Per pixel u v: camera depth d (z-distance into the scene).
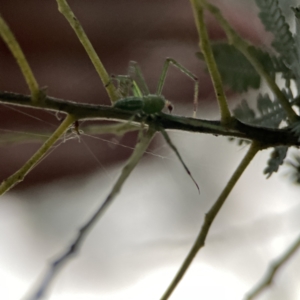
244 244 0.42
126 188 0.48
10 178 0.27
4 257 0.46
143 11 0.37
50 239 0.48
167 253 0.44
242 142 0.28
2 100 0.26
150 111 0.27
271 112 0.28
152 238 0.45
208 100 0.33
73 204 0.51
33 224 0.49
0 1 0.37
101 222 0.46
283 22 0.28
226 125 0.27
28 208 0.51
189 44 0.34
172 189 0.47
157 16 0.36
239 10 0.31
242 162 0.28
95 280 0.42
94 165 0.47
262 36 0.30
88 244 0.44
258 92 0.28
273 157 0.28
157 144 0.31
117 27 0.37
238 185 0.45
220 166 0.40
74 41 0.39
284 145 0.27
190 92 0.33
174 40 0.34
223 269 0.42
